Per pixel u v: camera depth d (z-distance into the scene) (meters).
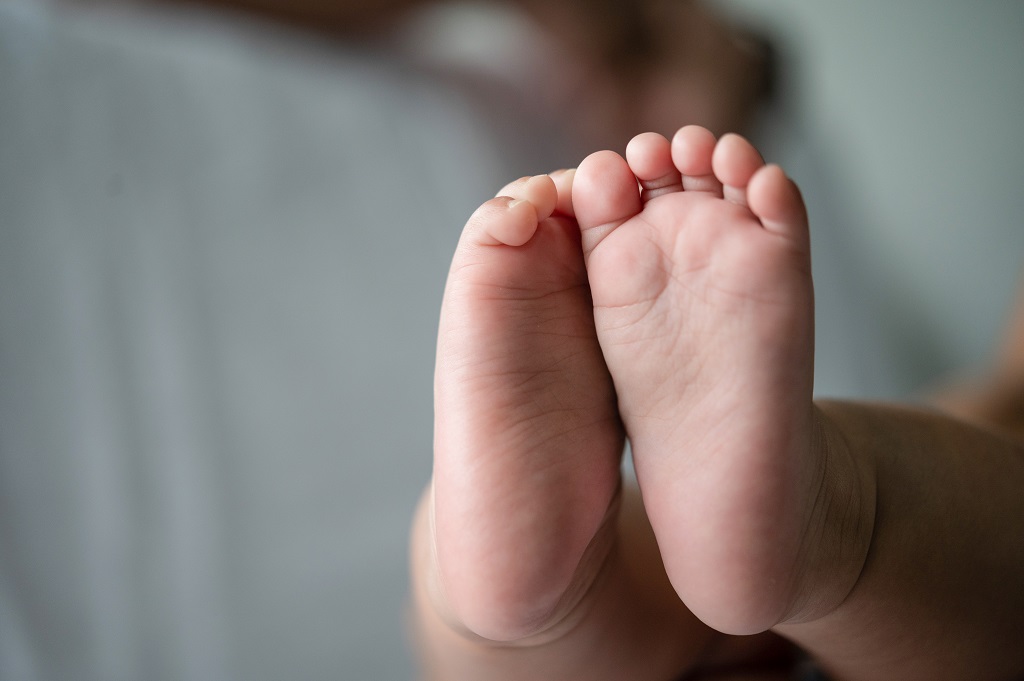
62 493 0.47
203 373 0.51
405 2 0.56
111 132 0.55
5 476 0.46
